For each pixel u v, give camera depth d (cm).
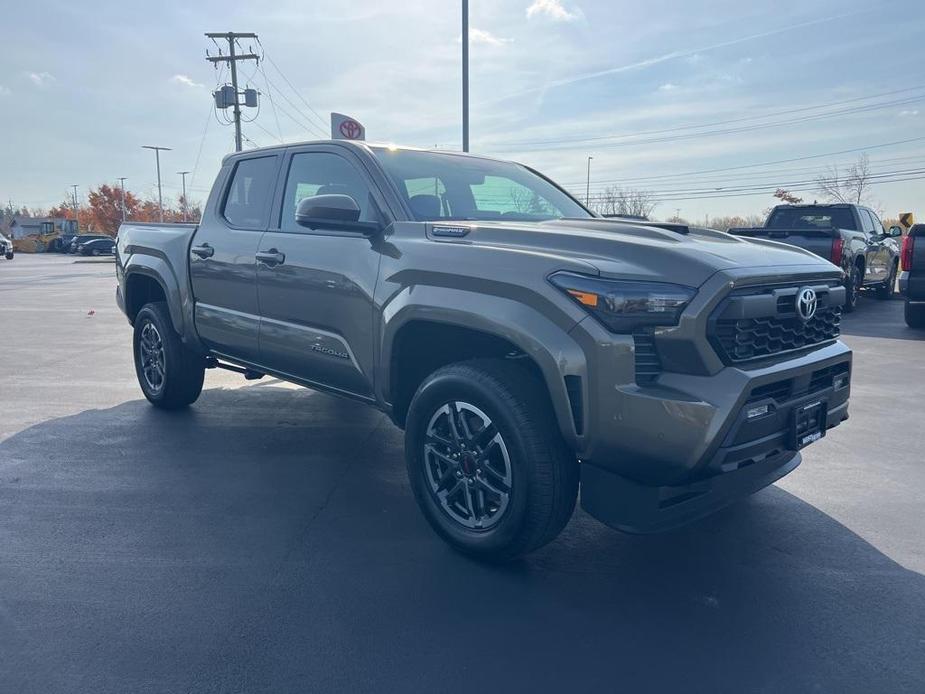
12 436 560
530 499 325
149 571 346
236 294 504
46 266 3762
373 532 394
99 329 1191
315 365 448
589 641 292
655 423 297
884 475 487
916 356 918
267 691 258
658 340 306
